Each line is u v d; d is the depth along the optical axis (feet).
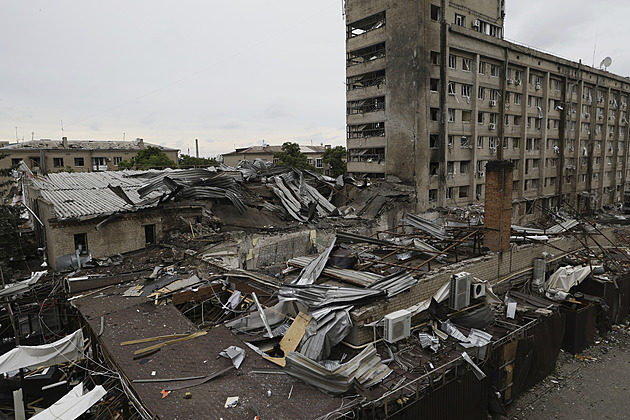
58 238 52.34
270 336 32.91
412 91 111.04
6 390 33.88
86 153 178.70
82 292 43.01
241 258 60.59
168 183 62.95
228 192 71.77
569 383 44.50
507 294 46.29
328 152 181.98
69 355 32.55
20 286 44.50
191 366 28.35
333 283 37.68
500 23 138.10
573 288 57.72
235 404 24.27
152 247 60.18
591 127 176.65
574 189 170.19
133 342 31.37
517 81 138.41
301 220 79.71
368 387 27.71
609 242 75.00
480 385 35.12
